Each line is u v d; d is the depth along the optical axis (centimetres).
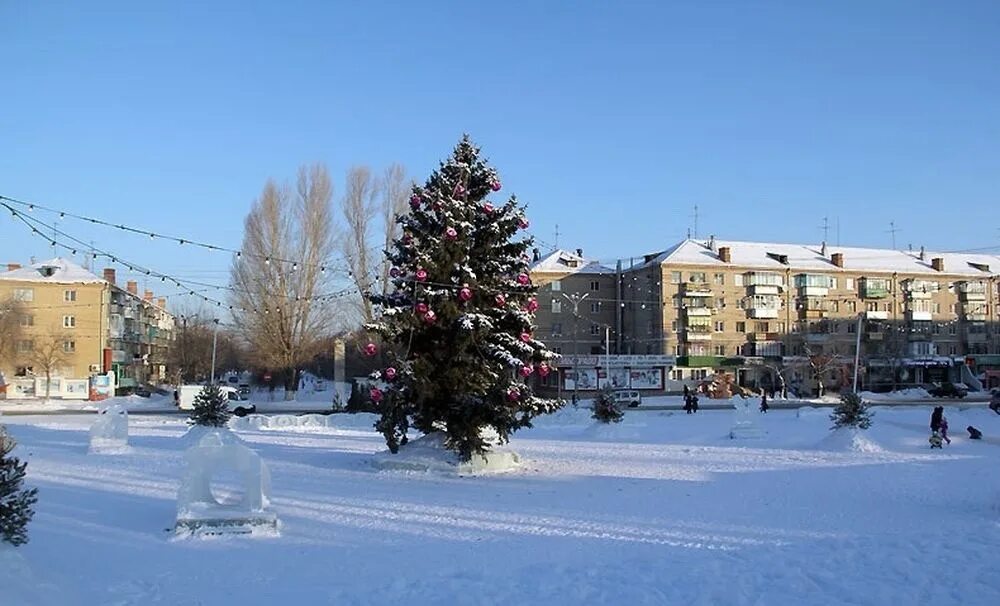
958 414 4303
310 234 5356
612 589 868
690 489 1803
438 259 2159
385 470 2102
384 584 920
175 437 2977
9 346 7175
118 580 964
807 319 8819
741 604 806
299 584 946
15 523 955
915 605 798
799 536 1245
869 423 2883
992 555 978
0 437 1005
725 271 8625
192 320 9681
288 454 2466
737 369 8412
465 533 1284
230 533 1248
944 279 9375
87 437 2961
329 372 8788
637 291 8775
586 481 1945
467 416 2073
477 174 2270
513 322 2227
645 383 7669
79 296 7956
